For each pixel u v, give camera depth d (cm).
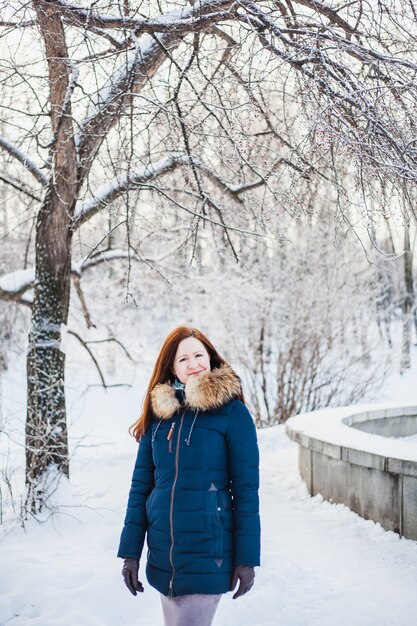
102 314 1716
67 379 1964
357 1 471
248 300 1439
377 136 438
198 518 261
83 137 583
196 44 480
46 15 480
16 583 418
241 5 443
